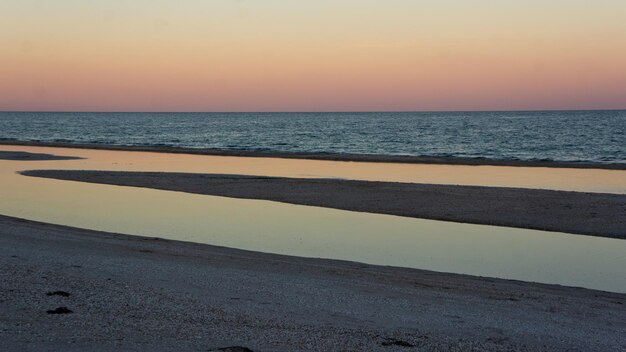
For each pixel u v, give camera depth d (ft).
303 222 73.00
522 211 79.51
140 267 44.34
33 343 25.79
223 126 485.56
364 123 548.72
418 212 79.77
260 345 27.61
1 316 29.78
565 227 70.69
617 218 74.69
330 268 48.49
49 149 204.95
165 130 408.46
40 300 33.22
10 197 91.45
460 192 94.32
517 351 29.04
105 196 93.61
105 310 32.07
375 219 75.51
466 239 64.23
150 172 124.36
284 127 458.50
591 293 43.70
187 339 27.81
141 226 69.31
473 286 44.01
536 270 51.75
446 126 455.22
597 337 32.09
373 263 53.11
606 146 236.63
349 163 156.76
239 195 94.73
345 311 34.86
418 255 56.44
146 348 26.08
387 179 118.73
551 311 37.32
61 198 91.09
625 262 54.80
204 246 57.36
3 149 201.26
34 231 59.72
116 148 209.77
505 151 217.77
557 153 207.21
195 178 114.32
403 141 277.44
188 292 37.22
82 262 44.93
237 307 34.30
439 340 30.07
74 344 26.00
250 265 48.16
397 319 33.71
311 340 28.73
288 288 40.04
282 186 102.94
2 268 41.01
